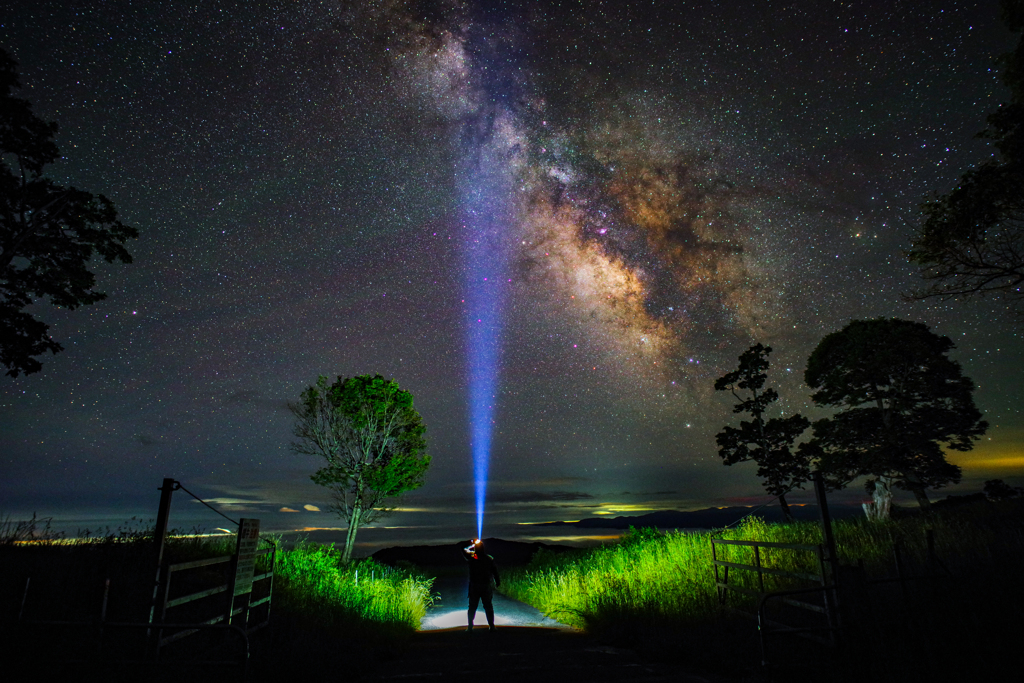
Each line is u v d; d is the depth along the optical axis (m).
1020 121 11.23
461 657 8.09
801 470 24.86
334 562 14.61
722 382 26.80
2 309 15.05
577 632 11.08
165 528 6.15
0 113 14.86
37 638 5.50
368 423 19.61
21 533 9.33
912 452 22.62
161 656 6.03
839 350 25.17
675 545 16.23
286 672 6.04
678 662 7.00
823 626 6.36
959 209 11.77
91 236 16.73
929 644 5.31
